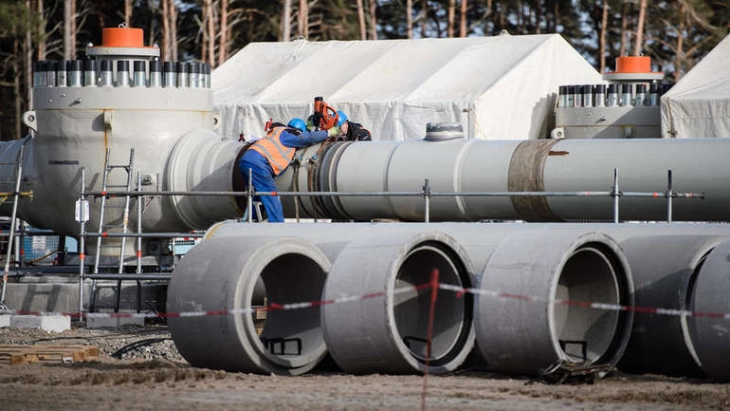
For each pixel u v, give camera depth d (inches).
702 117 2253.9
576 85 2456.9
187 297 1258.0
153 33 5408.5
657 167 1518.2
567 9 5300.2
